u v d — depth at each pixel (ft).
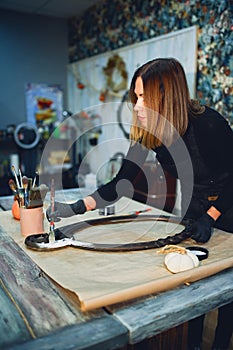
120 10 10.72
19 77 12.66
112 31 11.22
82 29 12.78
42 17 12.88
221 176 4.23
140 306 2.39
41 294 2.54
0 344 1.99
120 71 10.79
